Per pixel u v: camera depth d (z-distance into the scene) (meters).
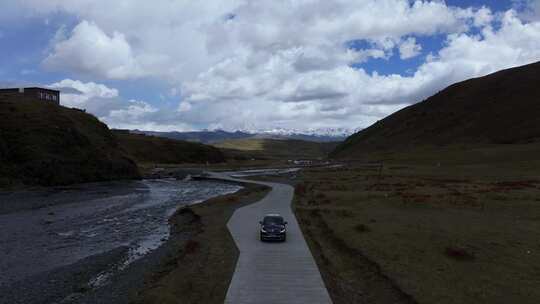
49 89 143.62
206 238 32.25
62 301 21.86
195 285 20.92
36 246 35.62
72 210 56.78
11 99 112.12
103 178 103.44
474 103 194.38
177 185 99.50
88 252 33.56
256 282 20.92
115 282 24.45
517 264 23.06
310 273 22.39
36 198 68.31
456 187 61.81
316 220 38.38
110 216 51.91
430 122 199.62
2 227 44.25
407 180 76.44
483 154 117.88
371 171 103.00
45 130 98.81
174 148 195.75
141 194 78.62
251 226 36.44
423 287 19.61
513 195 50.62
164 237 39.00
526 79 192.25
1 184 77.56
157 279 23.59
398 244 27.34
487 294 18.75
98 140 117.00
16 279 26.25
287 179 97.12
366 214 39.78
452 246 26.47
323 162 184.25
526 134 144.12
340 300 19.03
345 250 27.00
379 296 19.44
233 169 148.25
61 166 92.81
